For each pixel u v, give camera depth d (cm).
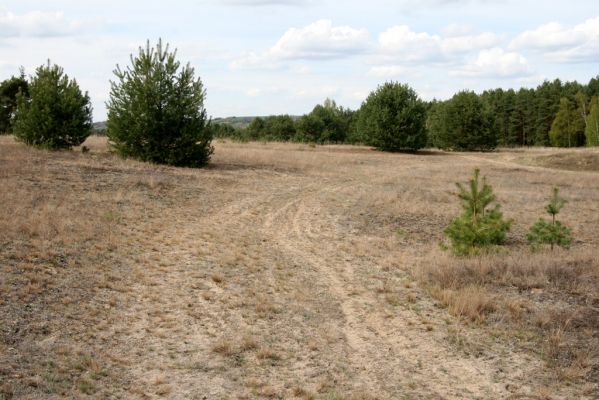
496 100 9475
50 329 702
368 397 568
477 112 5509
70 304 795
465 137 5544
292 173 2691
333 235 1417
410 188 2355
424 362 660
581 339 704
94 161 2236
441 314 820
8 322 700
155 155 2408
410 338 733
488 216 1230
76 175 1858
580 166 3766
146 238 1224
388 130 4738
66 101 2495
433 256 1142
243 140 5309
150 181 1880
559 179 2970
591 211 1917
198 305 845
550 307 822
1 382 549
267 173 2588
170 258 1091
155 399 556
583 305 827
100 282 898
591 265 1038
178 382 596
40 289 827
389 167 3366
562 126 7881
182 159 2448
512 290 905
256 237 1345
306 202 1897
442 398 570
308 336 739
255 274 1027
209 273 1010
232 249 1199
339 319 809
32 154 2217
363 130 4959
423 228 1536
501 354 673
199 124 2486
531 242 1316
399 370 639
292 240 1344
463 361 659
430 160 4125
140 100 2372
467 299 830
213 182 2125
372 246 1299
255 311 827
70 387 561
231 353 676
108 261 1022
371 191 2217
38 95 2472
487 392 582
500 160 4353
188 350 682
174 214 1520
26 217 1216
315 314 827
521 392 578
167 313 805
